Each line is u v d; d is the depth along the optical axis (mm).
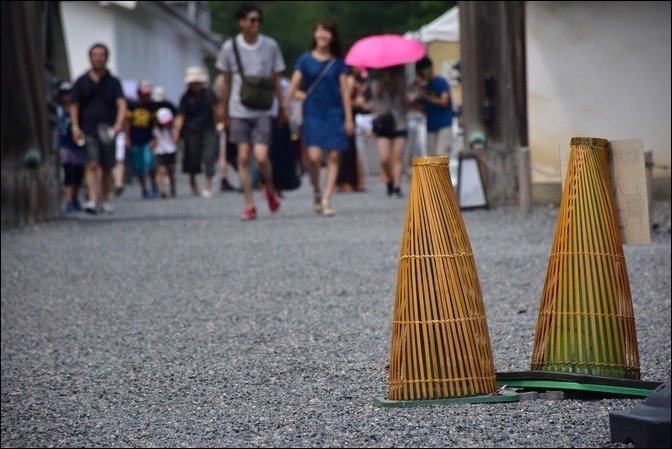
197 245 17172
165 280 13883
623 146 7098
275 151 23781
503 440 6195
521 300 11516
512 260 14172
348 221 20172
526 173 19594
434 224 6906
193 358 9445
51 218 22625
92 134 23281
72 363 9570
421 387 6961
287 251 15930
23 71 21547
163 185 31766
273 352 9477
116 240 18375
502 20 21422
